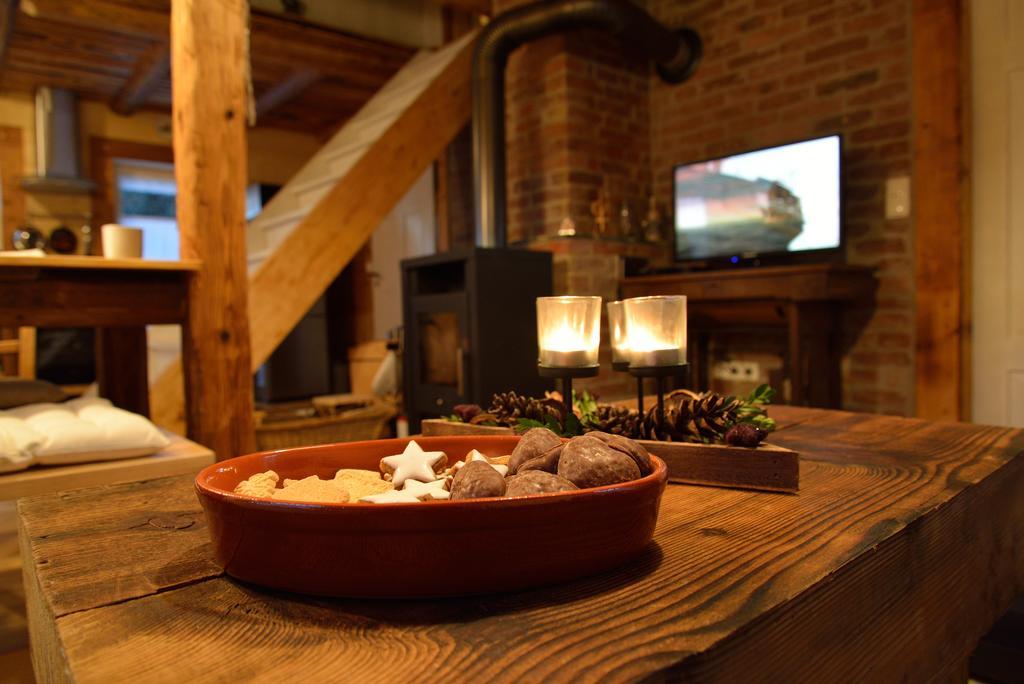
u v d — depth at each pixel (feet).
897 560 2.09
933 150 8.88
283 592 1.74
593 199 11.50
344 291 18.30
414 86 13.17
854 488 2.65
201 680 1.32
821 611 1.73
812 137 10.09
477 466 1.83
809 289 8.80
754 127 11.09
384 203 11.50
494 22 11.08
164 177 17.71
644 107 12.44
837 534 2.09
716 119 11.58
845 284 9.03
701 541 2.06
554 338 2.90
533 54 11.68
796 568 1.81
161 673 1.34
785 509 2.39
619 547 1.80
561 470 1.92
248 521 1.68
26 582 2.31
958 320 8.70
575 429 2.80
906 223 9.36
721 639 1.42
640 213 12.29
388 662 1.37
